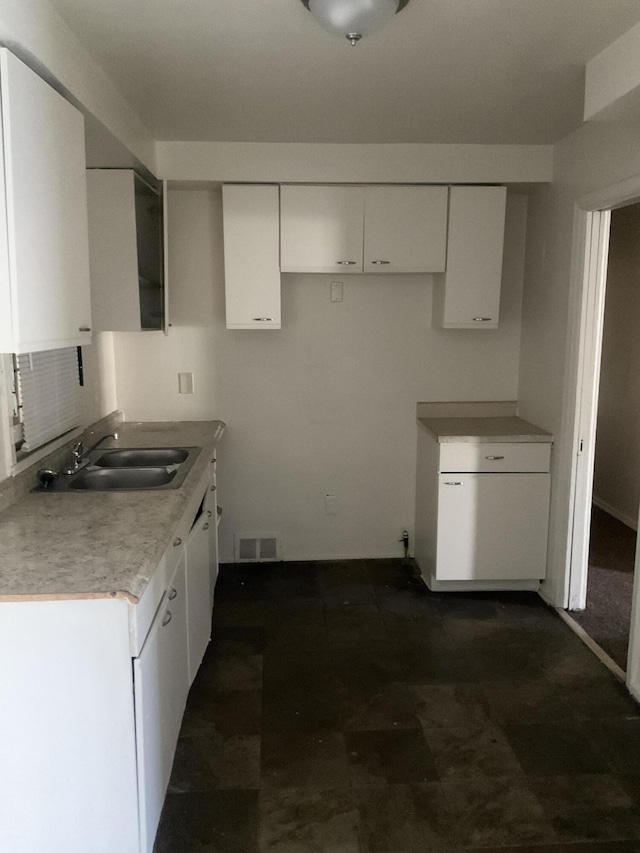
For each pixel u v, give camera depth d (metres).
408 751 2.30
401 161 3.41
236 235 3.43
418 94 2.64
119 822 1.63
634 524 4.59
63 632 1.55
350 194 3.42
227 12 1.92
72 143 1.99
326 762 2.25
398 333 3.87
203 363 3.82
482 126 3.09
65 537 1.90
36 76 1.71
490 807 2.05
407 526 4.06
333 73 2.40
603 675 2.79
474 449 3.38
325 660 2.90
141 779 1.62
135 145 2.85
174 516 2.11
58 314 1.88
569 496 3.29
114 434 3.35
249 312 3.49
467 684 2.72
